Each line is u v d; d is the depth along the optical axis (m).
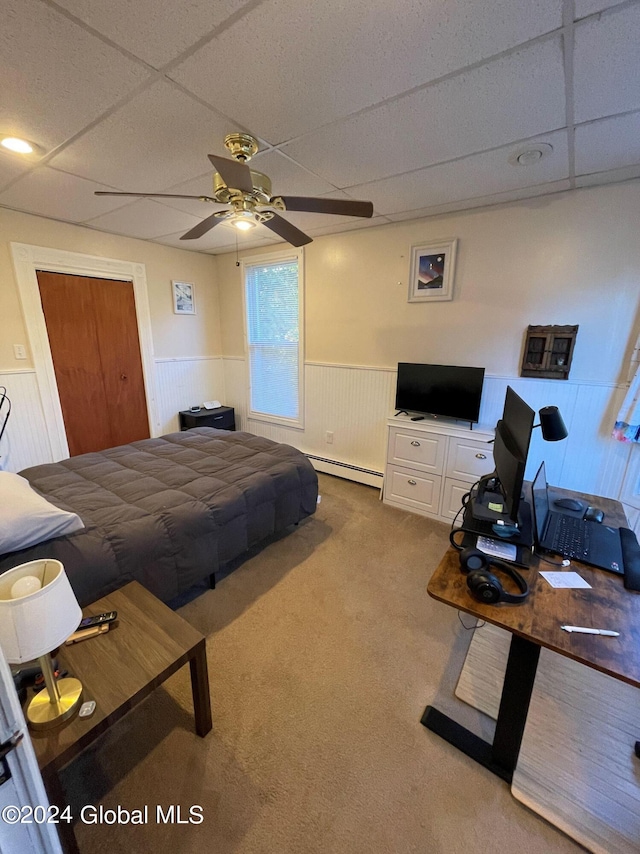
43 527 1.50
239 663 1.70
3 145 1.84
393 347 3.38
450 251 2.88
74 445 3.59
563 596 1.16
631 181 2.19
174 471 2.43
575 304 2.48
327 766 1.29
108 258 3.57
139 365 4.04
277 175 2.18
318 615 2.00
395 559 2.51
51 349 3.30
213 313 4.73
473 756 1.32
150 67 1.29
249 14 1.07
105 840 1.09
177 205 2.73
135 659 1.17
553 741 1.39
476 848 1.09
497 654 1.77
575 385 2.54
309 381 4.06
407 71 1.30
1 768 0.53
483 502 1.62
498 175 2.15
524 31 1.12
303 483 2.70
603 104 1.48
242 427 4.95
